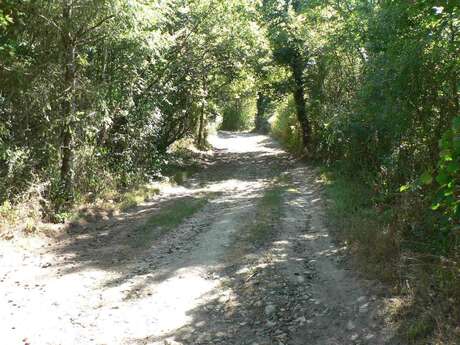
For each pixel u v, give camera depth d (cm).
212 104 2578
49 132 1130
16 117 1107
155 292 685
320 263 760
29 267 795
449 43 791
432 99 851
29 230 944
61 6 1047
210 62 1995
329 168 1752
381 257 711
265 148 3189
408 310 544
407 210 817
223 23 1794
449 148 374
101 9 1059
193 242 930
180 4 1639
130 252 879
